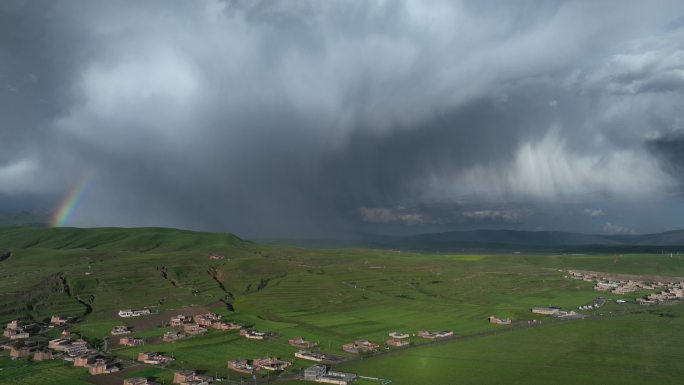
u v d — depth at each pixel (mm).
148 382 190000
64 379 192875
